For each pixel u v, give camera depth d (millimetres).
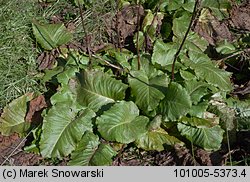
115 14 3371
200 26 3371
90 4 3395
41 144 2758
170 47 3080
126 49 3252
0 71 3084
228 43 3283
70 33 3211
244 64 3217
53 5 3426
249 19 3502
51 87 3051
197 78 2939
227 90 2939
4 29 3230
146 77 2930
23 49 3178
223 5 3457
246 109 2928
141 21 3359
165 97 2830
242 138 2857
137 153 2838
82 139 2779
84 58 3082
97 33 3301
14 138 2906
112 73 3025
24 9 3340
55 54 3178
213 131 2797
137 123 2812
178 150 2805
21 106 2977
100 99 2895
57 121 2807
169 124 2848
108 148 2768
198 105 2828
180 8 3365
